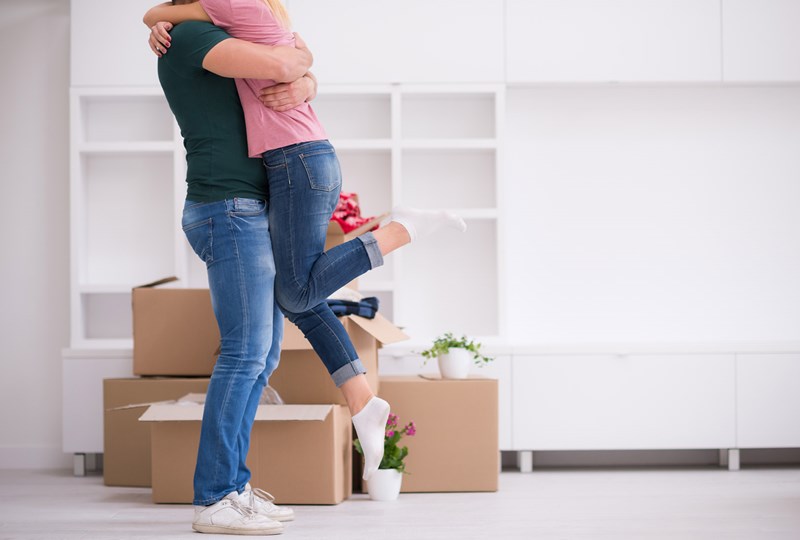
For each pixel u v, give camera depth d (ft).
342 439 12.16
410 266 17.22
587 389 15.30
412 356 15.30
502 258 16.37
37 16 17.29
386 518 10.73
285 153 9.29
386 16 16.49
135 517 10.78
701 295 17.30
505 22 16.52
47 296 17.08
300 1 16.43
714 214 17.37
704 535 9.53
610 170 17.37
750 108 17.37
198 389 13.60
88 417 15.29
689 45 16.57
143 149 16.44
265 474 11.75
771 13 16.58
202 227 9.47
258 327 9.55
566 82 16.57
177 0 9.82
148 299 13.80
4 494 13.07
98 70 16.44
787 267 17.34
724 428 15.35
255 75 9.05
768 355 15.40
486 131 17.35
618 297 17.29
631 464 16.52
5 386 16.98
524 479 14.55
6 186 17.15
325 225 9.50
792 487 13.48
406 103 17.34
